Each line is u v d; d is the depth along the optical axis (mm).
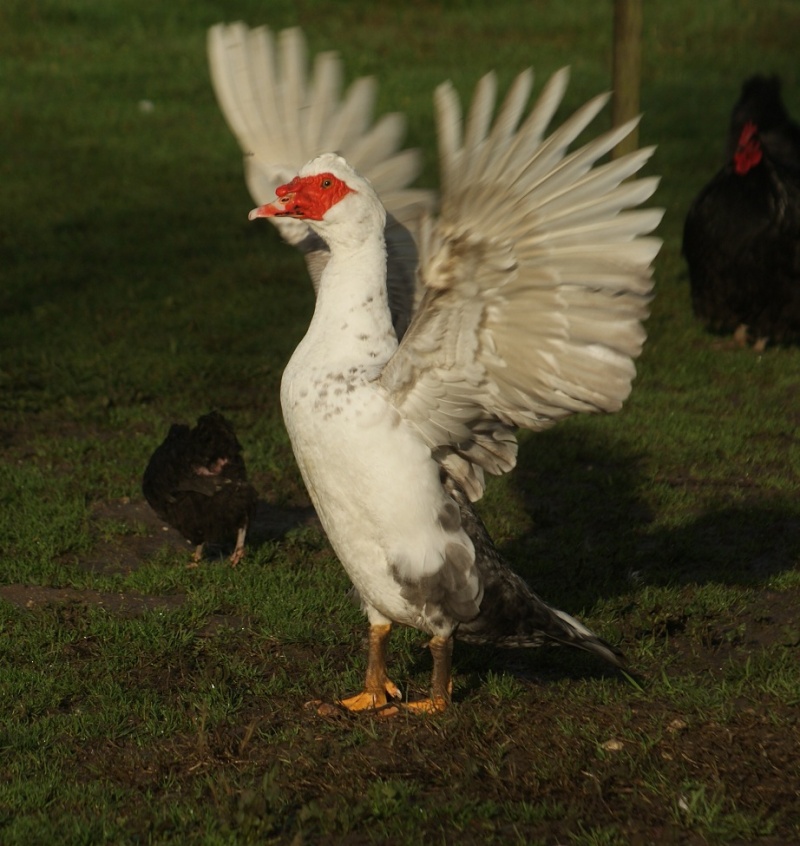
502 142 5996
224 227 21453
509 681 7883
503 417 6848
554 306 6230
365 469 6789
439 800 6547
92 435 12789
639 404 13789
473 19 37531
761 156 15266
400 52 34156
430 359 6574
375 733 7180
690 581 9602
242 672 8133
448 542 6938
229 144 26938
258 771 6891
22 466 11812
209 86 31438
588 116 5914
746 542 10359
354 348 6879
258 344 15750
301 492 11641
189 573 9695
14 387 14008
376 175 7875
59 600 9227
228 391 14195
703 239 15906
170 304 17109
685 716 7352
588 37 36000
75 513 10680
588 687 7863
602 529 10703
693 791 6461
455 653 8508
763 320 15984
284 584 9461
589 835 6137
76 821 6277
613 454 12367
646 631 8742
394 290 7785
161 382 14164
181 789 6750
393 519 6855
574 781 6707
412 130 27078
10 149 25984
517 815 6363
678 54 35188
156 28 36094
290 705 7695
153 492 9797
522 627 7270
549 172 5930
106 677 7980
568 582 9547
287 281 18531
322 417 6801
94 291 17844
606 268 6039
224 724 7430
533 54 34281
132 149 26375
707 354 15742
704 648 8500
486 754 6969
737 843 6125
